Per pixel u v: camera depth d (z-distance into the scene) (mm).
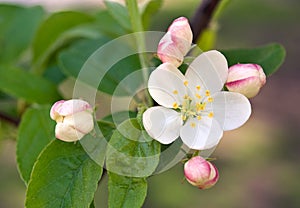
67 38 466
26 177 348
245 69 322
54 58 464
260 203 873
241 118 322
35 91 410
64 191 316
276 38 1118
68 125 312
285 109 1033
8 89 404
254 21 1155
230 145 953
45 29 455
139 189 307
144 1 428
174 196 856
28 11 482
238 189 885
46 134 365
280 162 924
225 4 431
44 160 318
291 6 1203
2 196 846
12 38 473
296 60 1108
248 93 324
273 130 987
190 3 1089
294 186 887
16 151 357
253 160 926
